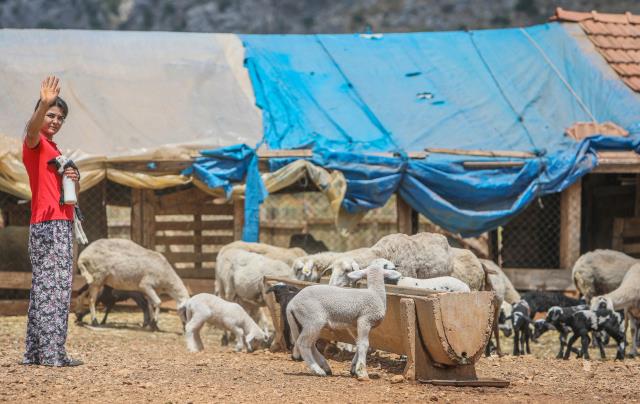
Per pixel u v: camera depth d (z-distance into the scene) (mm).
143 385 8711
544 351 13805
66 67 19953
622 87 21297
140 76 20250
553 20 23938
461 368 9375
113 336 14258
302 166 17859
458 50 22875
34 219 9523
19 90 19141
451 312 9039
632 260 15578
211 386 8852
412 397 8375
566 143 19438
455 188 18328
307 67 21641
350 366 10492
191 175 17891
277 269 14016
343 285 11773
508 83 21656
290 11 86125
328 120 19781
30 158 9445
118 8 89688
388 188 18141
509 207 18516
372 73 21719
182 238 19031
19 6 89688
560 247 19047
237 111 19703
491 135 19734
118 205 20875
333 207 17828
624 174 21688
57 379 8875
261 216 28766
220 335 14898
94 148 18062
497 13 78938
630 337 15523
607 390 9336
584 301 15836
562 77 21703
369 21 82812
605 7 76000
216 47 21547
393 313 9727
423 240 13109
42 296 9555
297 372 10031
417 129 19812
